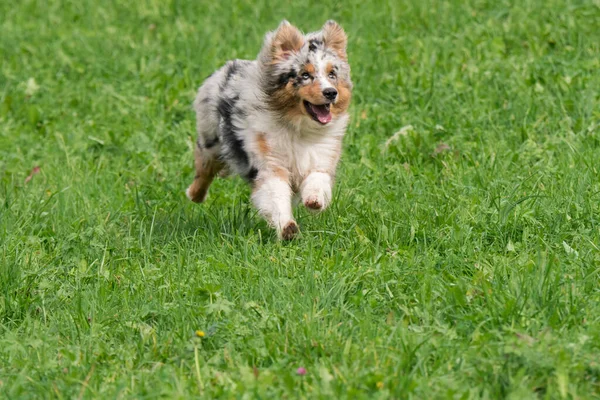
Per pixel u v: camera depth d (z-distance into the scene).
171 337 8.41
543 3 19.02
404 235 10.56
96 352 8.24
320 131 11.01
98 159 14.84
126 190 13.47
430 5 19.89
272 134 10.94
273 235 10.89
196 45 19.17
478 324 8.20
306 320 8.35
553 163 12.48
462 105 15.16
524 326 8.09
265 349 7.94
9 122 16.44
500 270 9.20
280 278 9.39
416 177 12.66
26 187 13.41
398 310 8.77
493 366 7.42
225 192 13.03
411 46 18.06
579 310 8.28
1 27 21.33
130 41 20.11
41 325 8.99
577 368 7.23
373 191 12.12
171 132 15.34
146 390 7.41
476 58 17.05
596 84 15.01
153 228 11.78
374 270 9.38
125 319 8.98
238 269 9.77
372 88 16.31
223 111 11.46
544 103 14.70
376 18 19.64
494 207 11.04
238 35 19.45
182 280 9.77
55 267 10.46
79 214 12.30
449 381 7.21
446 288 8.85
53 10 22.59
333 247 10.41
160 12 21.86
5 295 9.65
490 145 13.41
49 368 7.89
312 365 7.74
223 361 7.95
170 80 17.55
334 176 11.41
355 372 7.39
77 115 16.66
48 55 19.62
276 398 7.05
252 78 11.20
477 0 19.83
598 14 18.25
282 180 10.90
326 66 10.71
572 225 10.47
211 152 12.43
